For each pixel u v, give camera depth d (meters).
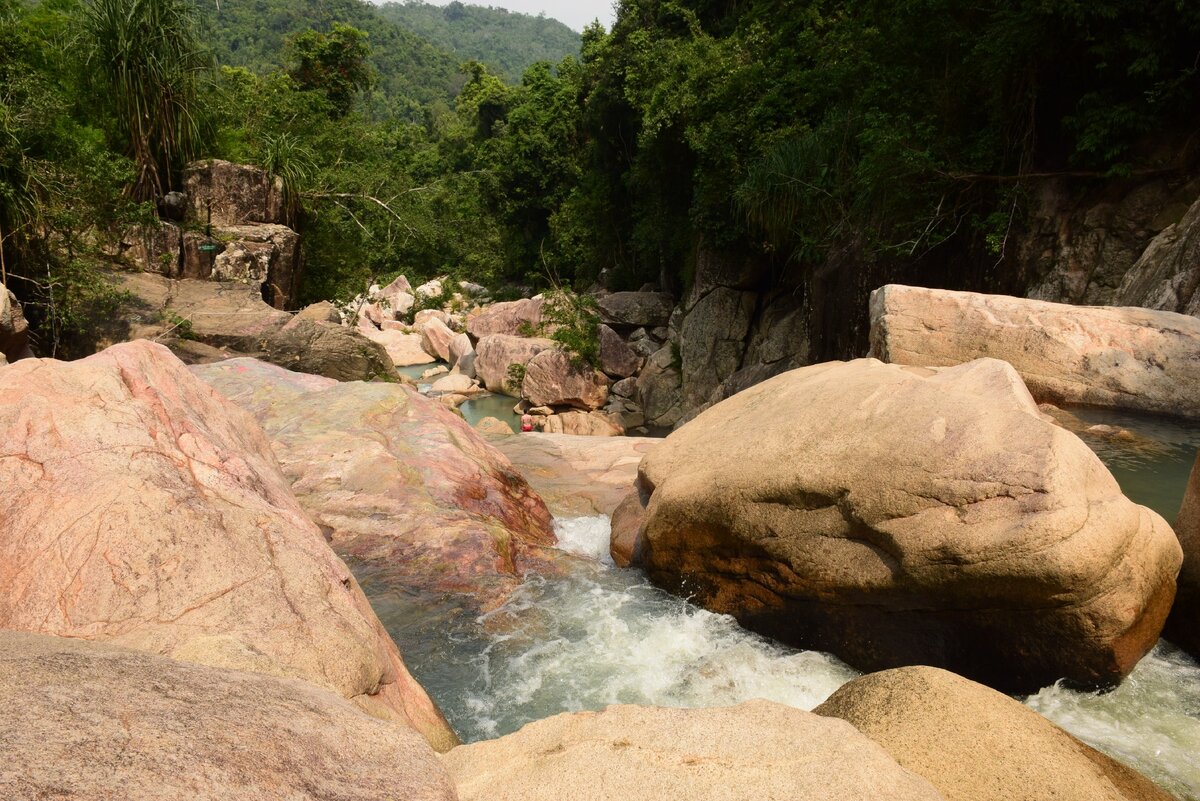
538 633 5.30
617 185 32.69
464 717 4.42
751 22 23.44
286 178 20.62
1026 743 3.14
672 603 5.73
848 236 15.85
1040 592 4.04
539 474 8.88
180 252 18.12
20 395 4.12
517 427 21.22
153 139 18.72
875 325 9.20
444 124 81.81
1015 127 12.75
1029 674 4.33
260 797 1.48
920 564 4.32
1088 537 3.96
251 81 27.78
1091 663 4.17
